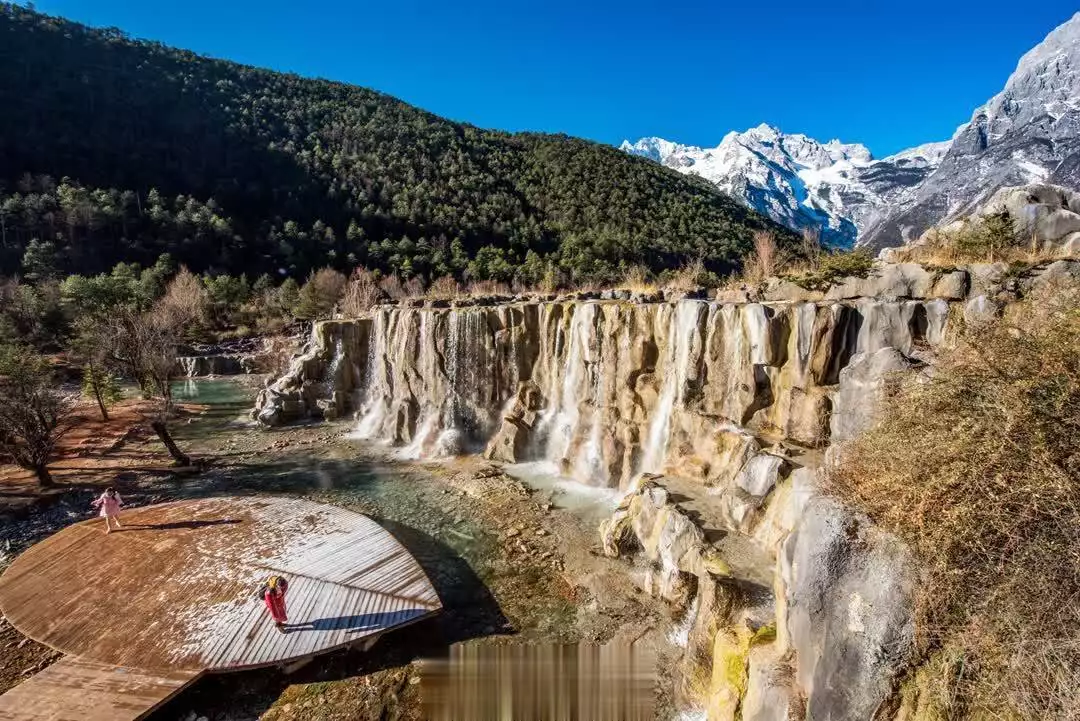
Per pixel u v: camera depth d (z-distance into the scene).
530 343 21.02
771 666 6.30
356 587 11.65
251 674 9.64
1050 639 3.98
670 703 8.94
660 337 16.89
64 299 49.22
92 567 12.52
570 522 15.18
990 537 4.55
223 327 56.69
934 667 4.53
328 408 26.94
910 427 5.67
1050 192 13.11
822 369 12.65
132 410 29.58
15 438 18.66
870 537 5.24
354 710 9.00
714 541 11.05
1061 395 4.53
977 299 10.57
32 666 9.80
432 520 15.70
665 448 15.96
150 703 8.62
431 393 22.77
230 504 16.06
